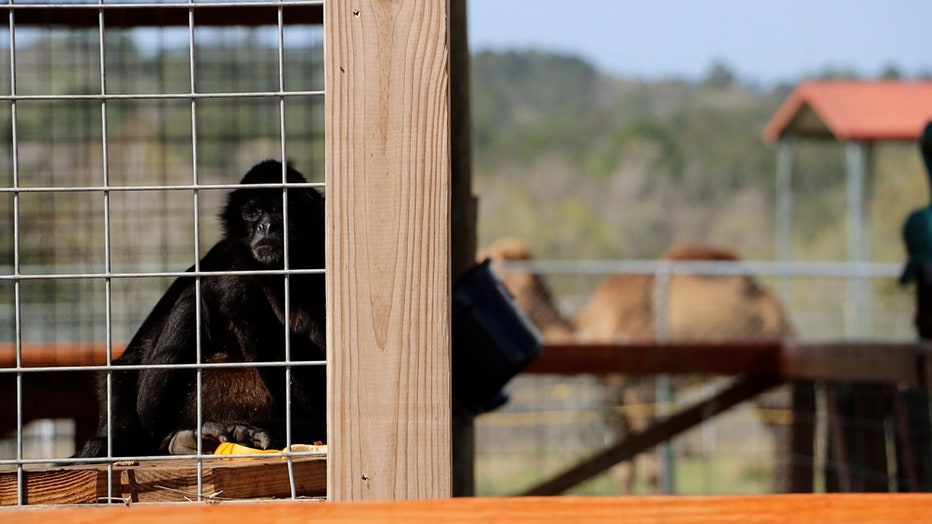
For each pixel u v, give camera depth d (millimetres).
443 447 5230
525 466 24750
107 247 5199
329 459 5223
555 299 27609
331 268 5277
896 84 36938
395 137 5301
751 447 25781
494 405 8945
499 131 93562
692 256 27562
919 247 13508
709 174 81312
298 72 12164
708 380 21641
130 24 8711
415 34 5316
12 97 5164
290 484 5621
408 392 5250
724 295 26062
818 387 15375
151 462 6008
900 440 12414
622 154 85188
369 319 5266
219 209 9305
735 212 78375
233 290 8289
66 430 12570
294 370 8188
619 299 26109
